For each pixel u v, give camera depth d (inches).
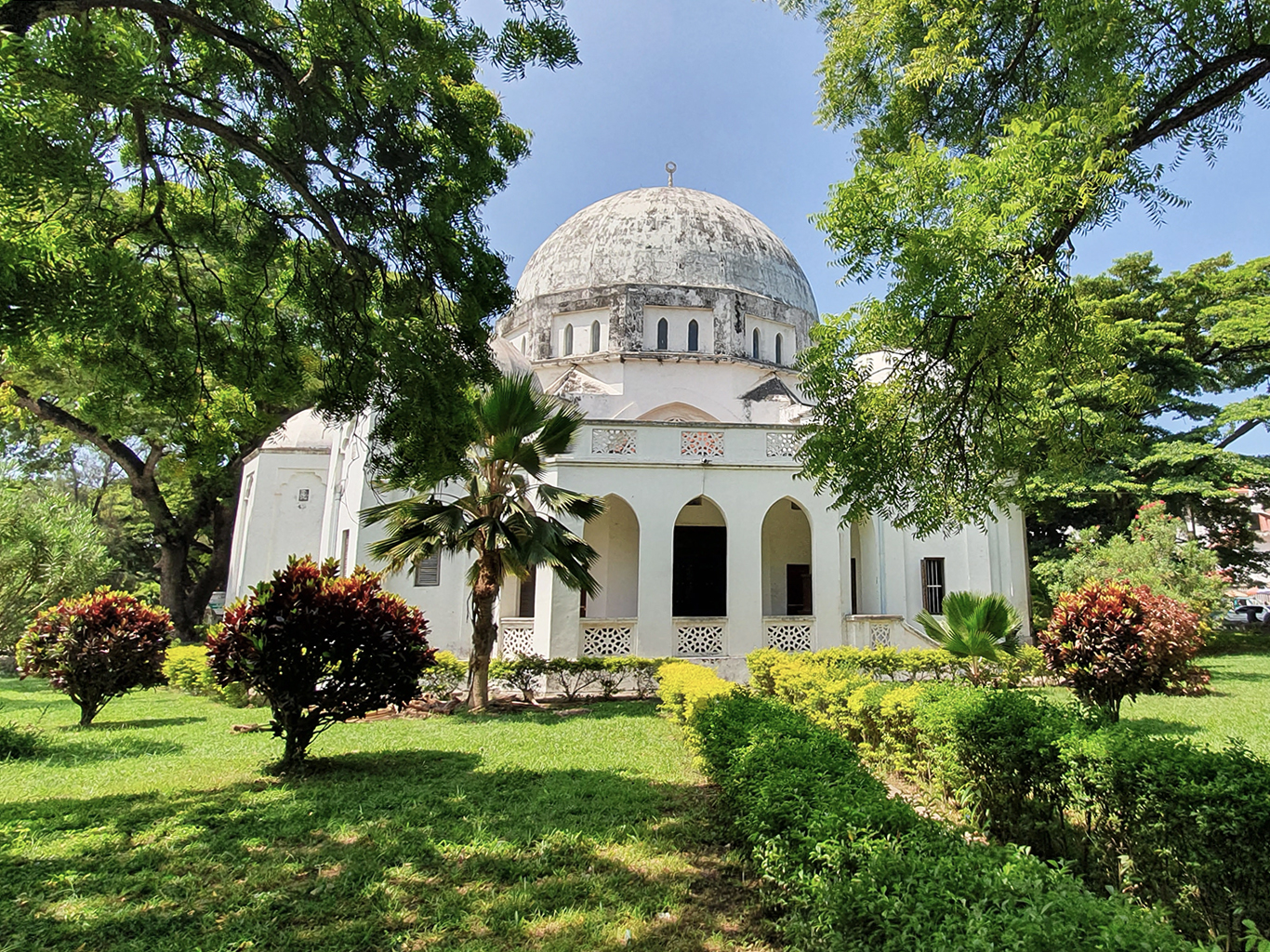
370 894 185.8
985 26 255.1
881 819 152.6
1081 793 191.6
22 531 397.4
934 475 279.7
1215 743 354.0
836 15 293.9
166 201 296.0
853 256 225.6
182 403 305.1
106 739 398.9
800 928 143.4
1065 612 425.4
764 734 239.3
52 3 184.2
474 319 304.2
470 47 251.6
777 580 794.2
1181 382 911.0
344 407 297.7
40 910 175.8
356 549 671.1
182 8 222.1
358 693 320.2
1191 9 210.8
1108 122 200.7
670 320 856.3
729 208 991.0
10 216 179.5
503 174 305.1
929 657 537.6
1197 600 652.7
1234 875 147.9
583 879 196.7
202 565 1472.7
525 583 727.1
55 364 561.9
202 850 216.8
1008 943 97.5
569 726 434.3
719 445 631.2
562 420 478.6
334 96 258.1
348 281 304.5
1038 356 237.6
